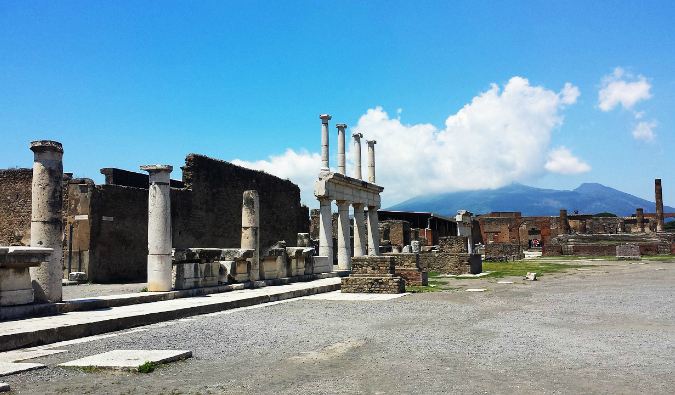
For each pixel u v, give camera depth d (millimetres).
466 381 7035
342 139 33562
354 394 6426
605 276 29391
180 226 28703
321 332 11359
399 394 6410
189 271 18266
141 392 6555
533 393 6422
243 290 19891
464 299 18219
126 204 26875
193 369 7855
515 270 35594
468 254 32000
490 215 97625
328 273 27922
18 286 12164
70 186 25469
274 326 12273
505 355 8773
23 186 28812
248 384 6938
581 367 7844
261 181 37906
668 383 6871
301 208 45188
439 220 73812
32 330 9891
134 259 27172
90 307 13781
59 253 13555
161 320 13195
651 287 22141
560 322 12672
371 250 36406
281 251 24031
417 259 24266
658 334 10773
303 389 6672
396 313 14656
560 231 80688
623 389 6594
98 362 7965
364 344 9898
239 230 34812
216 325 12438
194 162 30250
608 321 12781
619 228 91062
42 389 6688
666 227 113500
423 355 8828
